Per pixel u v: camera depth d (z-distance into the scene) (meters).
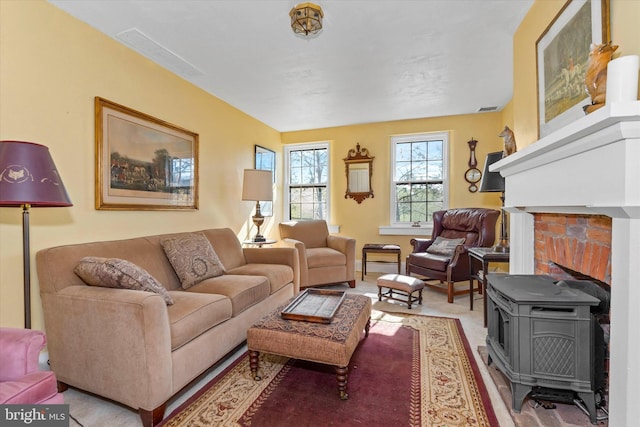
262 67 2.89
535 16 2.00
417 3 2.01
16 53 1.81
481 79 3.20
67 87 2.07
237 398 1.70
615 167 1.05
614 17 1.25
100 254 2.05
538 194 1.69
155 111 2.77
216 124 3.63
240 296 2.20
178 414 1.57
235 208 4.00
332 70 2.97
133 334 1.48
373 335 2.50
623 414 1.07
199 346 1.79
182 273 2.42
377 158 4.85
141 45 2.49
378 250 4.32
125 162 2.47
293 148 5.34
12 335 1.15
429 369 1.98
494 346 1.79
